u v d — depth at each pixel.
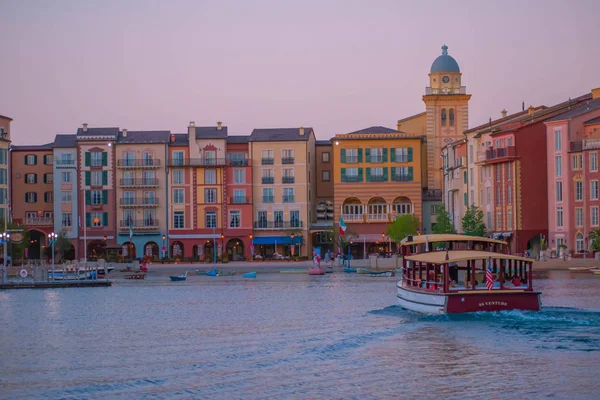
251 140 149.88
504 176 120.38
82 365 47.38
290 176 149.88
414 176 150.12
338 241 144.50
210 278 112.12
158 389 41.66
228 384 42.28
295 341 53.41
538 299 58.28
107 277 114.69
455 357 47.22
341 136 150.88
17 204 152.50
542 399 38.91
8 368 46.81
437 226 129.50
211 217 149.50
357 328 57.88
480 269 64.06
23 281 100.00
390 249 147.12
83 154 149.00
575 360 45.94
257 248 150.75
